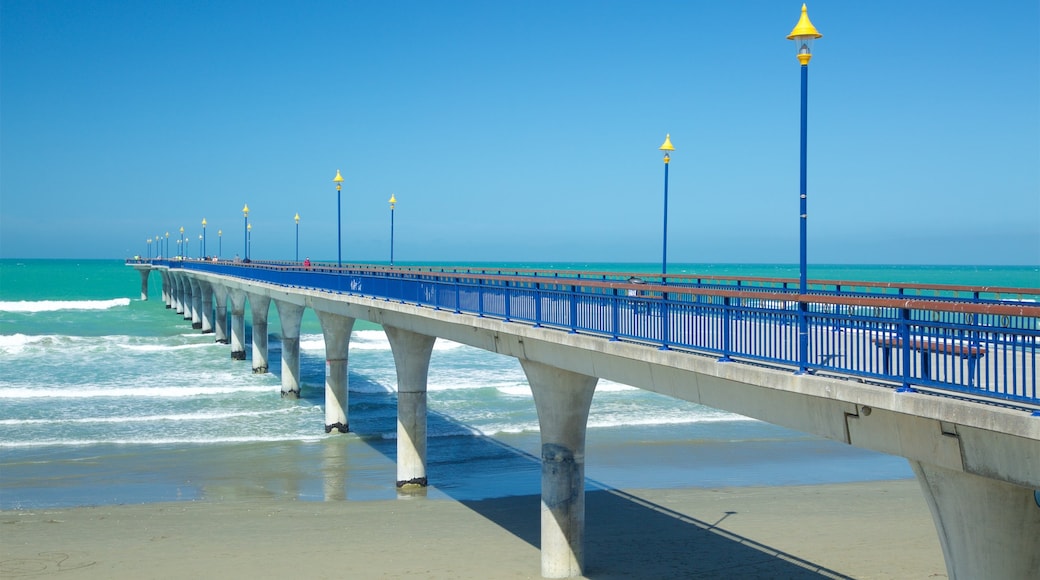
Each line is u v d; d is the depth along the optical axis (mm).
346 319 31625
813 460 28391
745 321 10844
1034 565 8781
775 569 17109
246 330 68438
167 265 86938
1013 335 7520
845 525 20359
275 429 32406
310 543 18938
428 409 36938
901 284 17266
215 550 18516
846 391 8930
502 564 17375
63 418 33750
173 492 23781
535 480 25312
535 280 15953
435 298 20812
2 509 21906
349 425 33062
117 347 56344
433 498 23156
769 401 10555
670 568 17094
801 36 11562
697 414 36375
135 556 18156
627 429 33281
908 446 8750
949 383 8023
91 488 24172
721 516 21062
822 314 9594
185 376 45250
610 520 20641
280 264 61438
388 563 17547
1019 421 7129
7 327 69875
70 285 132375
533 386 16422
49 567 17500
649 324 12695
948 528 9203
